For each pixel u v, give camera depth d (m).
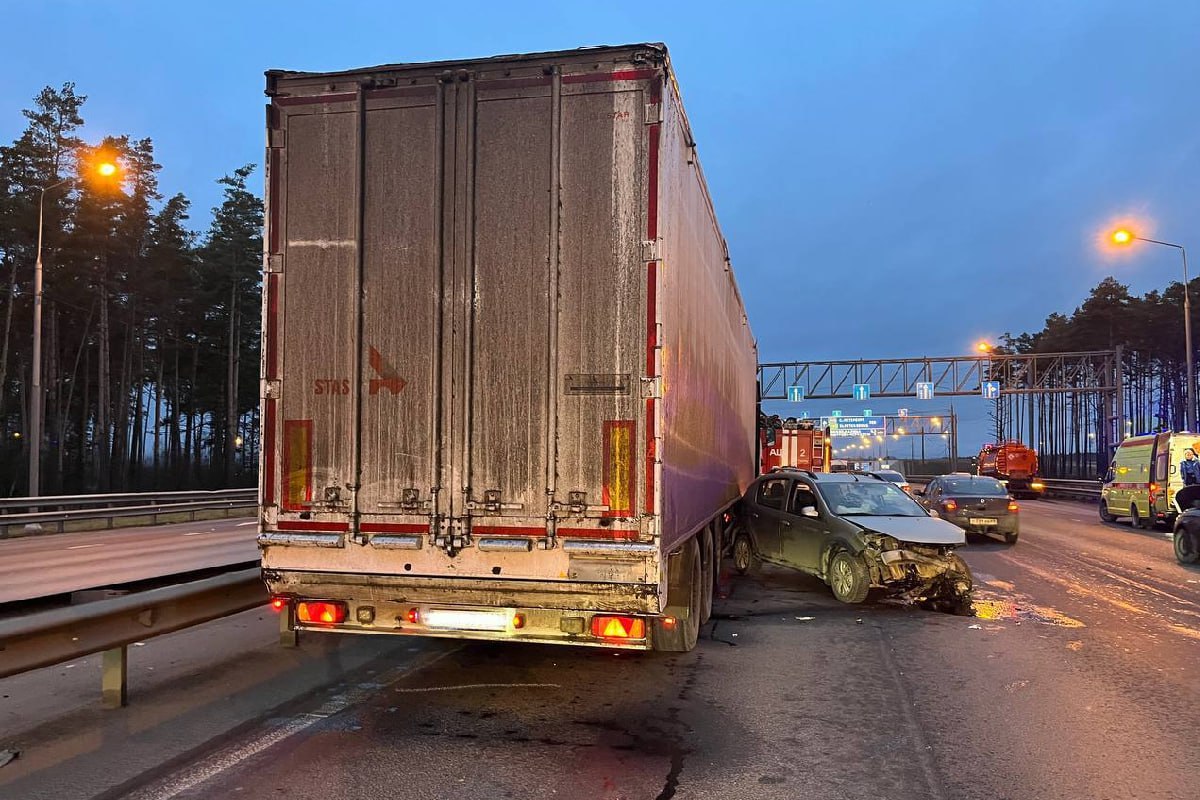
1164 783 4.23
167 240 45.47
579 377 4.90
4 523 18.61
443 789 4.05
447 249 5.09
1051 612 9.20
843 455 104.50
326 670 6.30
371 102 5.21
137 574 11.84
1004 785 4.20
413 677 6.14
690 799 3.98
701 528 7.40
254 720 5.06
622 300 4.88
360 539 5.09
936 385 53.97
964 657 7.03
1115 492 22.11
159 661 6.54
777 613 9.05
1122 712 5.47
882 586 9.42
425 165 5.14
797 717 5.32
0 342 42.09
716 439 8.91
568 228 4.95
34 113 38.06
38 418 22.05
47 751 4.46
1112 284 63.31
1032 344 78.81
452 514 5.00
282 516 5.20
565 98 5.00
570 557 4.85
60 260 38.97
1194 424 28.91
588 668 6.52
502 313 5.01
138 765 4.27
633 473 4.82
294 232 5.28
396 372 5.12
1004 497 17.22
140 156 42.91
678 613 5.85
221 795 3.91
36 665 4.28
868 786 4.17
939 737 4.94
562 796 3.99
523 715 5.29
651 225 4.87
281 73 5.27
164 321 48.56
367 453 5.13
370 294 5.18
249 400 57.34
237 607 6.04
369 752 4.55
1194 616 9.00
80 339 46.81
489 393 5.00
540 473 4.92
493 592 5.01
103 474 41.03
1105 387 53.47
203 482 48.28
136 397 52.25
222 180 51.84
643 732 4.98
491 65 5.08
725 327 9.93
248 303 52.84
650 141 4.89
